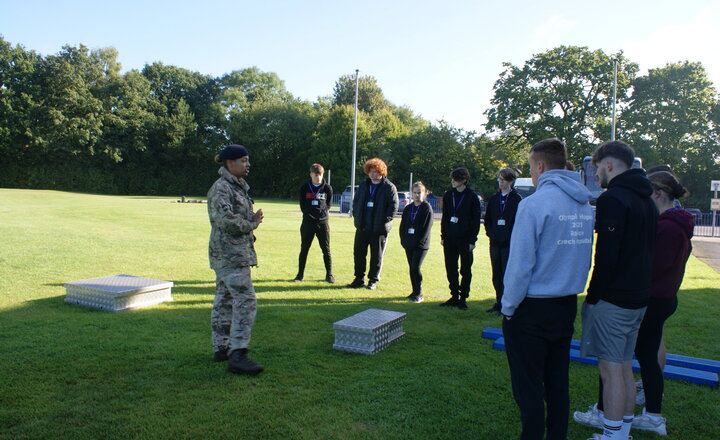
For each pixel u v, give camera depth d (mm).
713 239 19000
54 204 25250
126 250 10469
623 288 2719
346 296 6953
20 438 2809
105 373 3818
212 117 56531
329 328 5305
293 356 4367
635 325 2814
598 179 2986
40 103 46375
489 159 45250
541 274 2555
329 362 4254
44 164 47812
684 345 5156
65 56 50344
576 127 34938
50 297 6207
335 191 49094
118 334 4777
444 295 7363
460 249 6480
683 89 33844
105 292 5621
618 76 34219
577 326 5953
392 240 14875
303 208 7742
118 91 51844
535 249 2555
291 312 5914
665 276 3111
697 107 33875
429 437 3016
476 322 5801
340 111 49812
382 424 3150
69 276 7578
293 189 55188
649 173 3441
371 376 3949
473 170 45688
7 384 3555
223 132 56469
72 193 41438
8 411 3133
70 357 4129
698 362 4359
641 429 3244
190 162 55562
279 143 54688
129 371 3875
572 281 2582
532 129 35500
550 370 2674
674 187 3285
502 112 36875
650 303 3125
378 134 50312
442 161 46344
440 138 47312
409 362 4309
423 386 3781
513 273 2559
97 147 49688
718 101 36594
